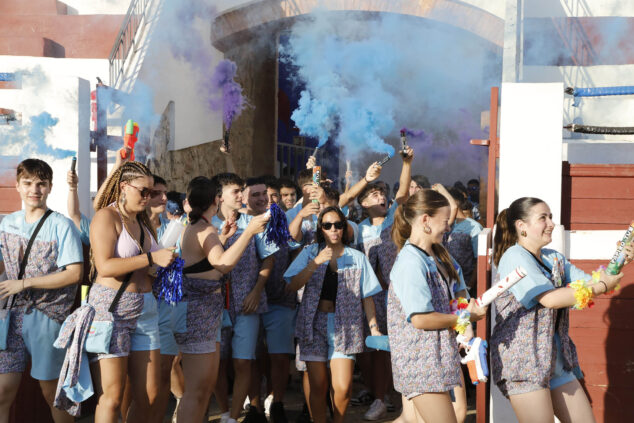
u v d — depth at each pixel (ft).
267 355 20.70
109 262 13.38
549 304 12.87
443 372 11.98
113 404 13.53
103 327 13.41
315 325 17.40
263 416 19.22
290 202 23.11
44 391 15.81
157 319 14.39
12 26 35.06
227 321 18.21
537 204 13.65
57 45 34.40
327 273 17.57
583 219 17.37
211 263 15.16
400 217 13.05
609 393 17.21
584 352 17.35
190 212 15.70
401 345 12.26
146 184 13.97
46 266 15.72
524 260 13.28
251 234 15.01
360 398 21.99
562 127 17.03
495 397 16.71
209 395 15.93
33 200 15.72
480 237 16.97
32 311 15.57
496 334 13.51
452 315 11.90
